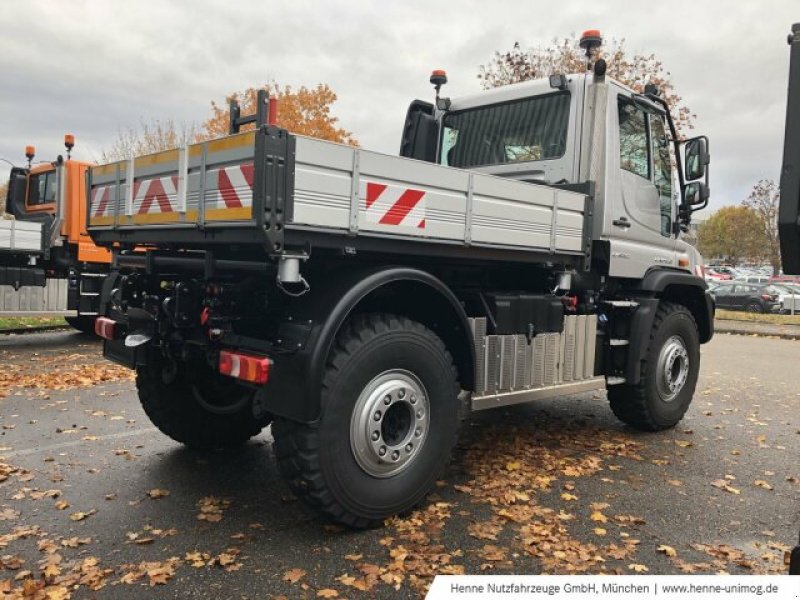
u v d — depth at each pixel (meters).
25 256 10.75
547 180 5.51
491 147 5.98
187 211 3.61
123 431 5.67
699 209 6.32
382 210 3.54
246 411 5.18
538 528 3.72
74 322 12.34
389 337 3.66
